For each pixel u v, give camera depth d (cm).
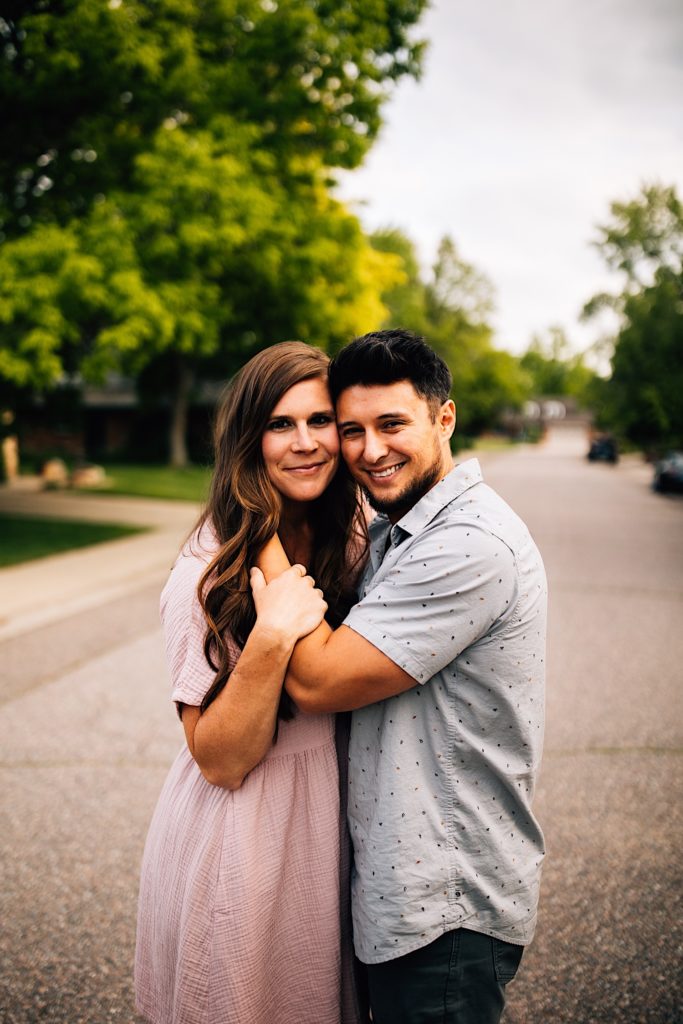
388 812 123
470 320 5012
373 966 129
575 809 326
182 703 131
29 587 758
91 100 930
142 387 2841
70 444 3219
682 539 1203
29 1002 214
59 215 963
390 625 117
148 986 142
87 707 439
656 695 469
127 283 837
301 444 138
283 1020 139
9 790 339
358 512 164
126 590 779
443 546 118
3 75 877
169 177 874
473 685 122
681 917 252
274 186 993
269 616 119
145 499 1684
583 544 1141
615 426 3819
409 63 1028
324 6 962
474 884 125
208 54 981
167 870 138
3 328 897
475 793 125
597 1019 208
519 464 3803
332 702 120
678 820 316
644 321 3519
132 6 889
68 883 270
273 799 135
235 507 139
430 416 130
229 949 128
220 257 955
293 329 1280
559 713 438
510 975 132
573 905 258
